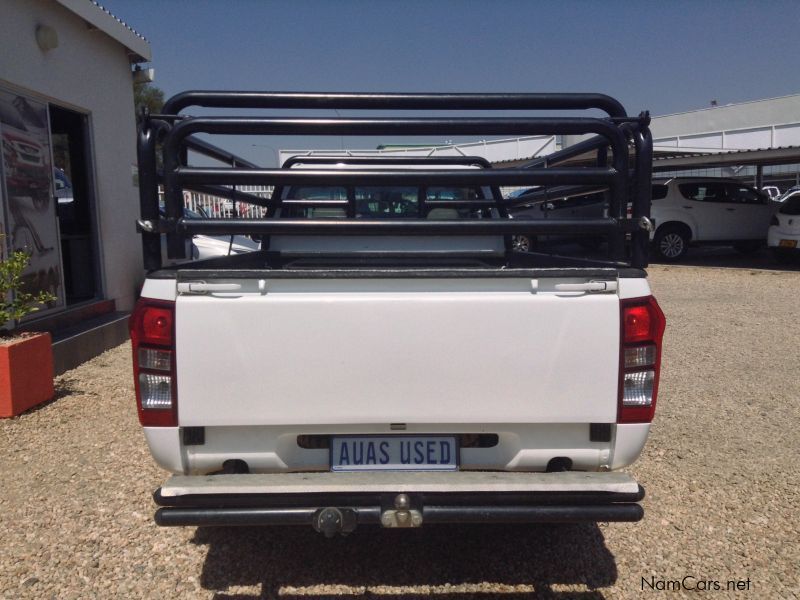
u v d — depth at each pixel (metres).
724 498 4.11
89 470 4.43
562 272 2.68
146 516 3.84
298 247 4.53
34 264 7.07
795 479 4.35
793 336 8.55
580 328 2.70
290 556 3.46
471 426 2.79
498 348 2.70
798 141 21.66
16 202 6.75
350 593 3.15
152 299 2.65
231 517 2.57
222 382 2.68
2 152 6.49
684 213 16.66
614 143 2.93
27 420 5.30
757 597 3.16
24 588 3.16
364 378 2.70
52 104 7.53
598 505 2.62
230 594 3.14
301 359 2.68
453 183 2.84
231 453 2.77
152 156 2.88
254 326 2.67
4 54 6.54
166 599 3.10
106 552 3.47
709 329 9.05
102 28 8.18
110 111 8.77
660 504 4.04
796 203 15.57
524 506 2.61
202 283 2.66
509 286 2.70
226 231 2.88
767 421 5.43
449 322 2.69
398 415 2.72
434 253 4.48
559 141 17.94
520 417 2.73
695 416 5.54
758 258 17.80
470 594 3.16
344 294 2.68
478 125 2.90
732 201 16.89
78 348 7.03
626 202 2.98
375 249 4.52
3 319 5.32
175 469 2.75
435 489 2.60
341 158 5.03
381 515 2.57
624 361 2.72
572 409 2.73
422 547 3.56
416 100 2.95
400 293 2.69
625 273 2.71
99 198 8.42
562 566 3.40
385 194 5.06
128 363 7.11
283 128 2.86
